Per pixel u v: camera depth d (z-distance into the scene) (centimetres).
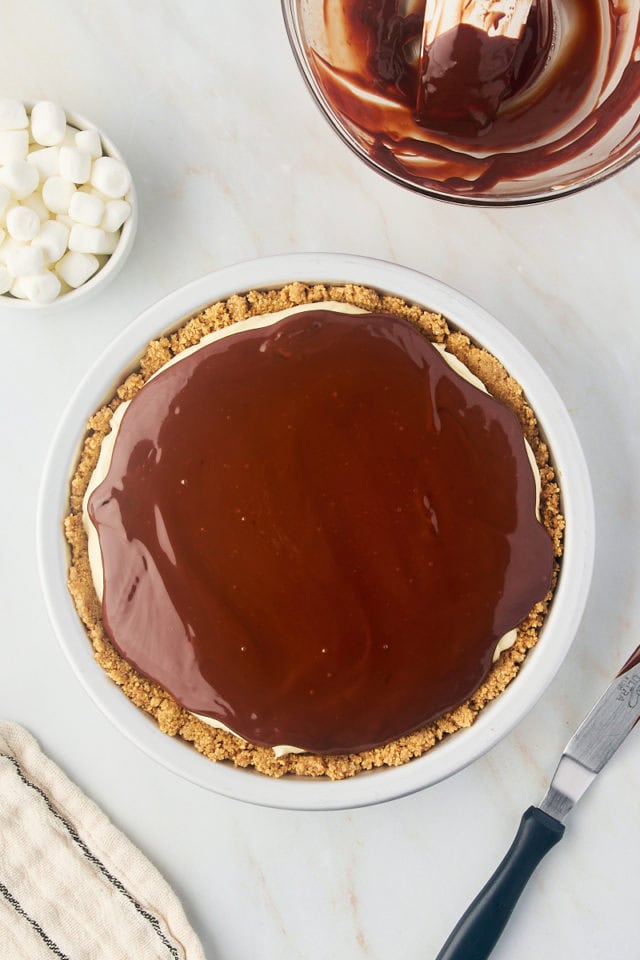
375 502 81
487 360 85
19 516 91
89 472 85
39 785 91
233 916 91
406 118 85
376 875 90
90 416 85
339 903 90
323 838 91
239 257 91
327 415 82
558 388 91
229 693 82
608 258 90
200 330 86
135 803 91
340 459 81
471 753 84
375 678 82
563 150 85
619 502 90
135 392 85
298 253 85
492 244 91
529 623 85
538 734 90
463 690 82
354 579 81
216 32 90
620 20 84
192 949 89
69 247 87
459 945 87
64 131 87
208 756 84
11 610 91
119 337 85
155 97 91
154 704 85
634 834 90
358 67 85
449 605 82
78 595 85
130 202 88
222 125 91
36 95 91
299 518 81
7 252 86
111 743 91
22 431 91
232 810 91
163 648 82
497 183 85
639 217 90
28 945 90
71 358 91
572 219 90
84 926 90
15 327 91
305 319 82
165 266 91
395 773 84
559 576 85
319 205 91
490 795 90
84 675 84
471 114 84
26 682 91
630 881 90
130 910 90
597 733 88
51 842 90
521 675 84
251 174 91
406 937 90
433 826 90
